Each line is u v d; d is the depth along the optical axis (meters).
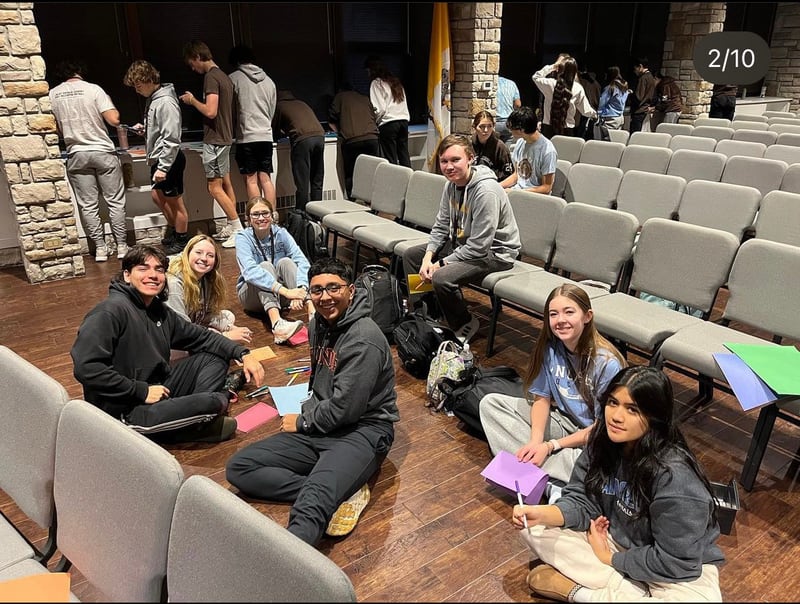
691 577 1.47
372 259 4.55
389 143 5.62
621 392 1.49
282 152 5.46
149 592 1.19
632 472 1.53
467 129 6.22
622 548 1.63
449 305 3.15
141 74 4.17
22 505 1.51
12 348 3.21
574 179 4.29
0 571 1.40
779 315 2.34
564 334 2.00
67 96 4.12
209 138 4.61
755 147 5.03
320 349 2.10
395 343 3.27
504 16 7.26
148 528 1.17
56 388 1.42
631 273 2.95
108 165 4.36
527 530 1.69
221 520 1.07
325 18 5.88
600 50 8.42
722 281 2.53
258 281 3.36
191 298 2.90
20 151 3.82
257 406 2.64
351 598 0.93
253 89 4.66
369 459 1.98
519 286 2.89
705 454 2.33
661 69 8.69
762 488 2.14
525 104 7.90
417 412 2.67
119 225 4.53
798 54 10.09
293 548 0.98
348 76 6.19
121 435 1.25
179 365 2.53
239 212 5.41
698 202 3.67
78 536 1.34
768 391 1.99
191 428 2.39
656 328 2.39
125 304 2.23
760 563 1.81
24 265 4.24
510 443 2.24
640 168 4.83
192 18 5.16
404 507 2.08
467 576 1.78
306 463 2.04
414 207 4.02
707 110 8.62
